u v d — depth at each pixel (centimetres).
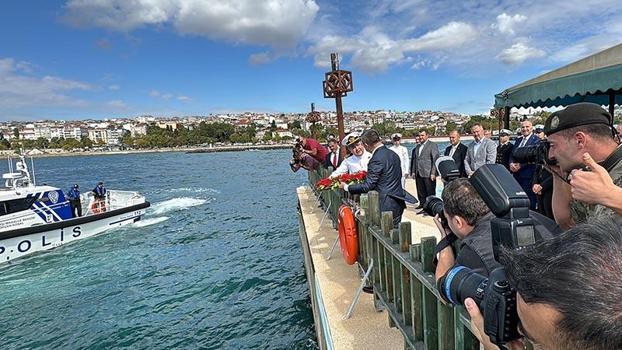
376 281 321
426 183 710
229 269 997
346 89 810
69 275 1021
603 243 55
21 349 664
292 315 712
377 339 287
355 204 434
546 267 57
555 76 395
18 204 1199
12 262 1141
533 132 508
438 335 188
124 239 1358
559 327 53
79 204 1392
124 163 7469
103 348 652
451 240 178
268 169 4672
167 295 855
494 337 79
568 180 165
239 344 629
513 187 102
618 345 47
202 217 1723
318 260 485
